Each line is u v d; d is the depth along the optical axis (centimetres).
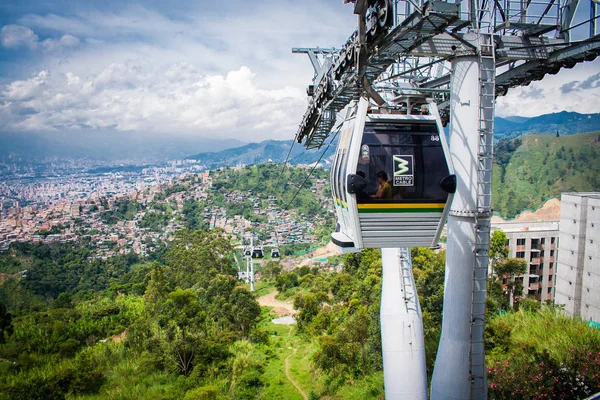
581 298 2862
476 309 933
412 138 808
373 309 2338
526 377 1192
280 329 3794
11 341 3372
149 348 2803
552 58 975
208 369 2633
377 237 819
